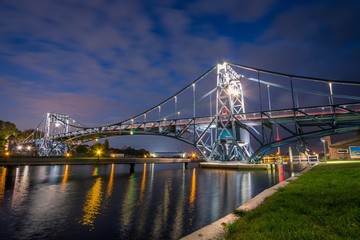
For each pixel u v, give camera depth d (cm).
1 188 4203
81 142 18362
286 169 9081
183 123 11412
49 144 18138
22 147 16725
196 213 2341
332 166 4134
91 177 6656
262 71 9988
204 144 10950
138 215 2281
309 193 1432
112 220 2122
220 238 813
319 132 7644
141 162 10156
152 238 1661
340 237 696
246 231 838
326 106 7712
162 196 3416
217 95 11075
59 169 10106
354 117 7394
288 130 8225
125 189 4206
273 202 1240
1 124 14300
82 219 2178
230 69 11356
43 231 1870
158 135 12062
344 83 8100
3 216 2314
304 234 727
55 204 2864
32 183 5025
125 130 13162
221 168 9775
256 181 5403
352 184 1648
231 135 10069
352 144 7588
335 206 1075
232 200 3070
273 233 761
